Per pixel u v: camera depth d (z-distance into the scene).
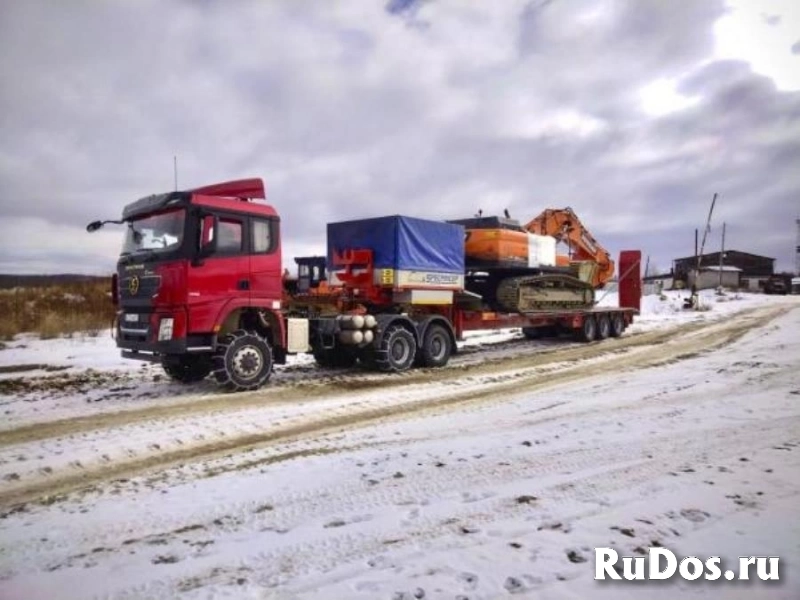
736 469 4.50
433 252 11.52
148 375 10.45
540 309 14.71
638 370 10.35
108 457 5.39
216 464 5.12
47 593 2.81
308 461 5.05
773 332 16.38
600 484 4.22
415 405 7.63
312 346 10.46
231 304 8.61
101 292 24.14
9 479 4.81
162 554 3.24
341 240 11.56
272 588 2.79
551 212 17.33
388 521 3.62
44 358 12.68
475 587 2.76
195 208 8.20
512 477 4.44
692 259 78.25
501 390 8.66
